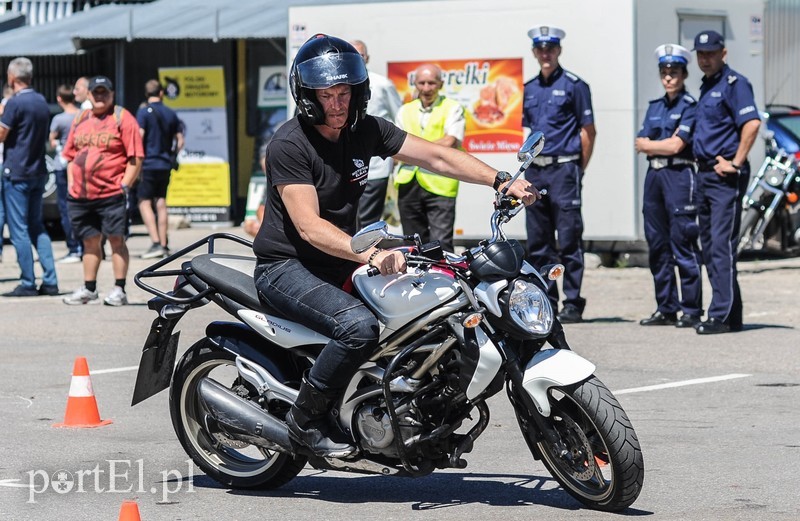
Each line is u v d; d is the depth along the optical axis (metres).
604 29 16.02
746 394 8.85
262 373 6.43
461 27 16.72
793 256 17.97
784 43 23.80
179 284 6.68
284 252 6.22
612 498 5.88
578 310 12.24
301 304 6.08
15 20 26.42
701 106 11.34
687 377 9.48
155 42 25.11
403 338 5.93
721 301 11.41
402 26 17.00
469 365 5.75
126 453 7.41
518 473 6.85
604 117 16.08
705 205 11.41
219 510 6.22
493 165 16.69
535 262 12.27
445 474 6.88
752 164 17.78
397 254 5.69
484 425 6.04
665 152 11.59
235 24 22.83
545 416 5.90
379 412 6.00
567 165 11.90
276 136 6.14
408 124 11.93
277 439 6.30
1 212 15.86
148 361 6.68
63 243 22.42
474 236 16.80
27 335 11.83
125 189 13.61
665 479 6.64
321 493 6.56
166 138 18.48
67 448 7.52
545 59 11.84
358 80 6.00
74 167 13.57
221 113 24.16
